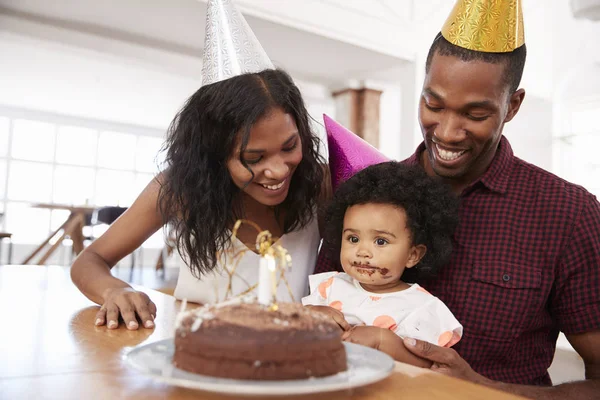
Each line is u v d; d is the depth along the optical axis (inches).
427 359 38.3
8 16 163.9
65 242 279.1
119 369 27.9
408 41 181.6
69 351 31.5
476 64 40.6
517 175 48.1
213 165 47.8
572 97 207.3
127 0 150.2
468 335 46.0
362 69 199.2
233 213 51.9
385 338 37.8
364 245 45.6
